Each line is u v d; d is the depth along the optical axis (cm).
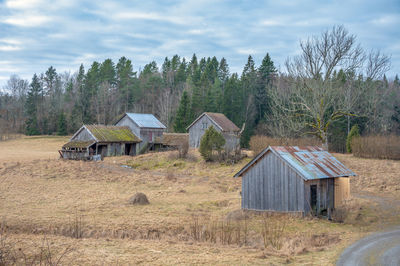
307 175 2350
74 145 5888
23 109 12862
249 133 8581
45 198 2978
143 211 2544
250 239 1883
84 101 11138
